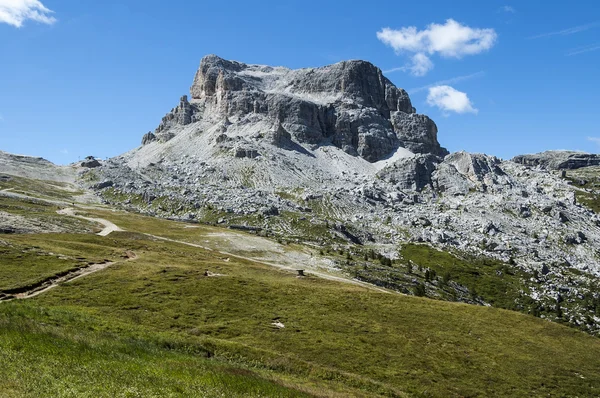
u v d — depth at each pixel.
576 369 74.19
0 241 96.75
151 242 149.88
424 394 59.72
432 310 89.31
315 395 47.31
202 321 70.62
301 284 102.12
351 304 86.81
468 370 68.56
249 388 42.78
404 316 84.50
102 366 37.22
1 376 29.86
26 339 39.25
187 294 80.88
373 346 70.69
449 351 73.44
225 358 56.34
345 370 62.12
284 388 46.50
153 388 34.47
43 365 33.78
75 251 103.06
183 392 35.50
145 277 87.56
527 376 69.69
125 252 114.62
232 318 73.50
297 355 63.66
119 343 47.56
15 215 152.25
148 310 71.44
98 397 30.09
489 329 84.00
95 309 67.81
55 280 79.69
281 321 74.94
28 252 92.81
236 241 199.88
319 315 79.38
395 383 61.12
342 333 73.44
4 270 79.19
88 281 81.12
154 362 43.91
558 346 81.12
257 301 82.19
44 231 137.50
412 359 68.62
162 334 59.22
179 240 185.50
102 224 189.62
